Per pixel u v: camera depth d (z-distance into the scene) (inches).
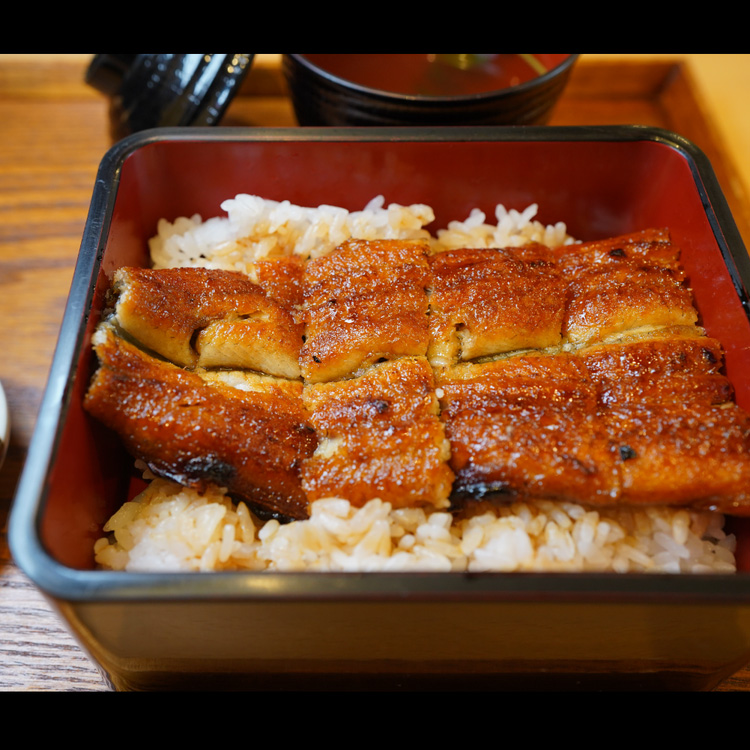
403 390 10.2
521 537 9.9
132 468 11.2
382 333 10.6
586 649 9.8
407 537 9.9
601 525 10.0
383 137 12.0
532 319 10.9
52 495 9.1
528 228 12.9
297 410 10.3
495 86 14.8
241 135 11.9
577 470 9.7
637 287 11.3
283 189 12.6
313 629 9.2
